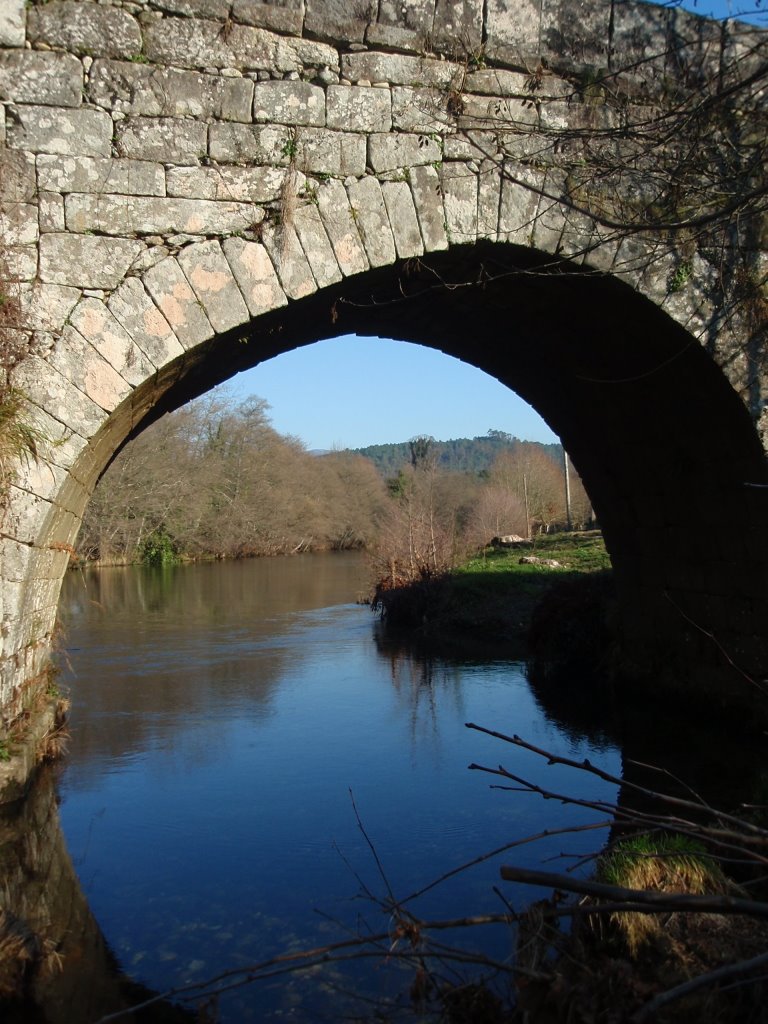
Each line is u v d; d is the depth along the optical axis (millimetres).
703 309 7043
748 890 4570
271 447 47156
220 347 6707
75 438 5734
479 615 16203
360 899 4965
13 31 5723
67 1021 3742
